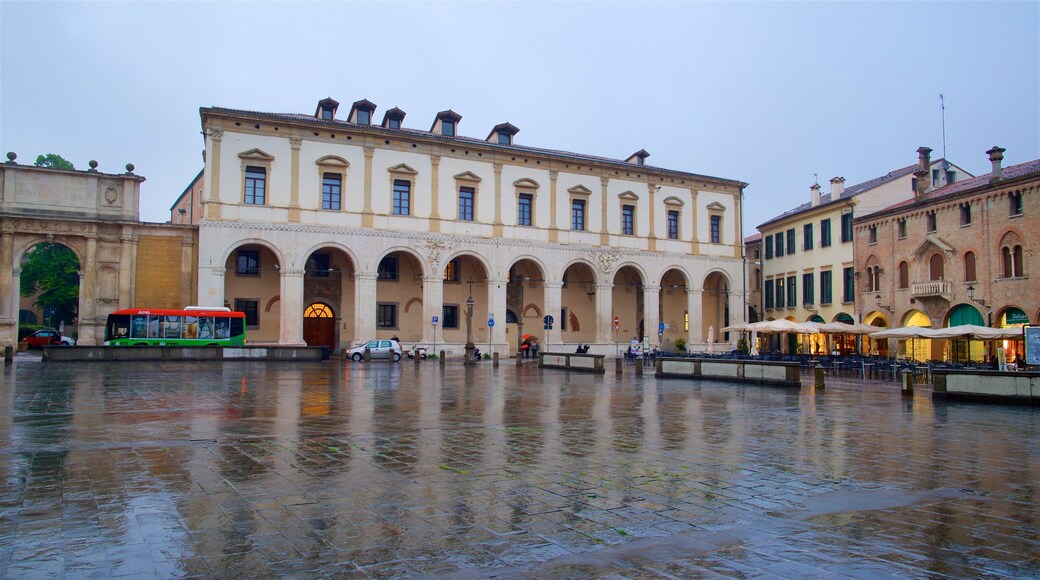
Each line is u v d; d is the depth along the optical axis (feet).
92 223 134.92
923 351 138.21
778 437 42.88
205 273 136.15
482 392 73.72
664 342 191.93
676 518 23.80
